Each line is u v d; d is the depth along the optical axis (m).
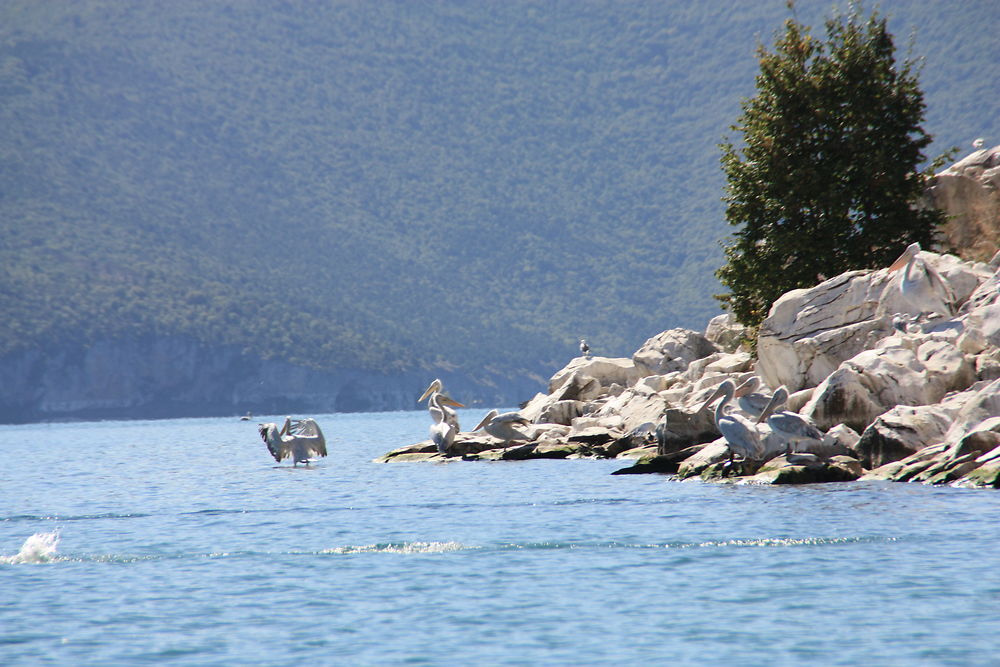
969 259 183.75
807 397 122.44
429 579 64.69
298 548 76.75
